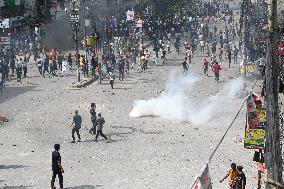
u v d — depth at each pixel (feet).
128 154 158.20
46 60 299.38
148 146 165.78
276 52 93.04
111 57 317.42
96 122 173.99
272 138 94.94
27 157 156.35
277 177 95.25
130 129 187.52
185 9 508.94
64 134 182.60
